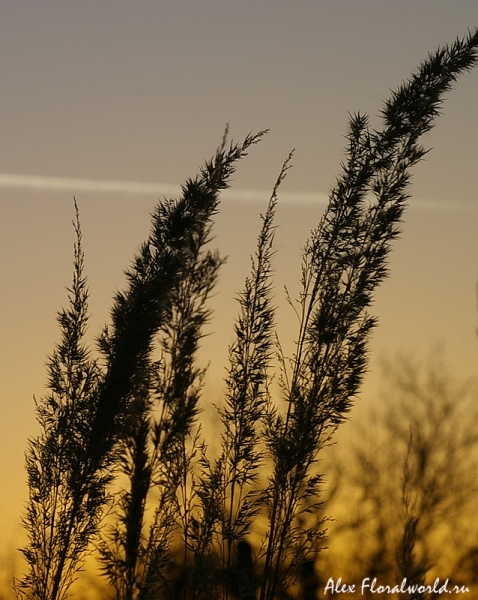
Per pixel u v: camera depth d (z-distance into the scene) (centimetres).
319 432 495
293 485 489
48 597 515
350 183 553
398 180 551
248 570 488
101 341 553
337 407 500
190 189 565
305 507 503
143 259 562
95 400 542
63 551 522
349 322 514
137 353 540
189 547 473
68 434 541
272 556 486
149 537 458
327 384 504
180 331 460
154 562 450
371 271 526
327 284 528
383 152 561
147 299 546
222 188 557
